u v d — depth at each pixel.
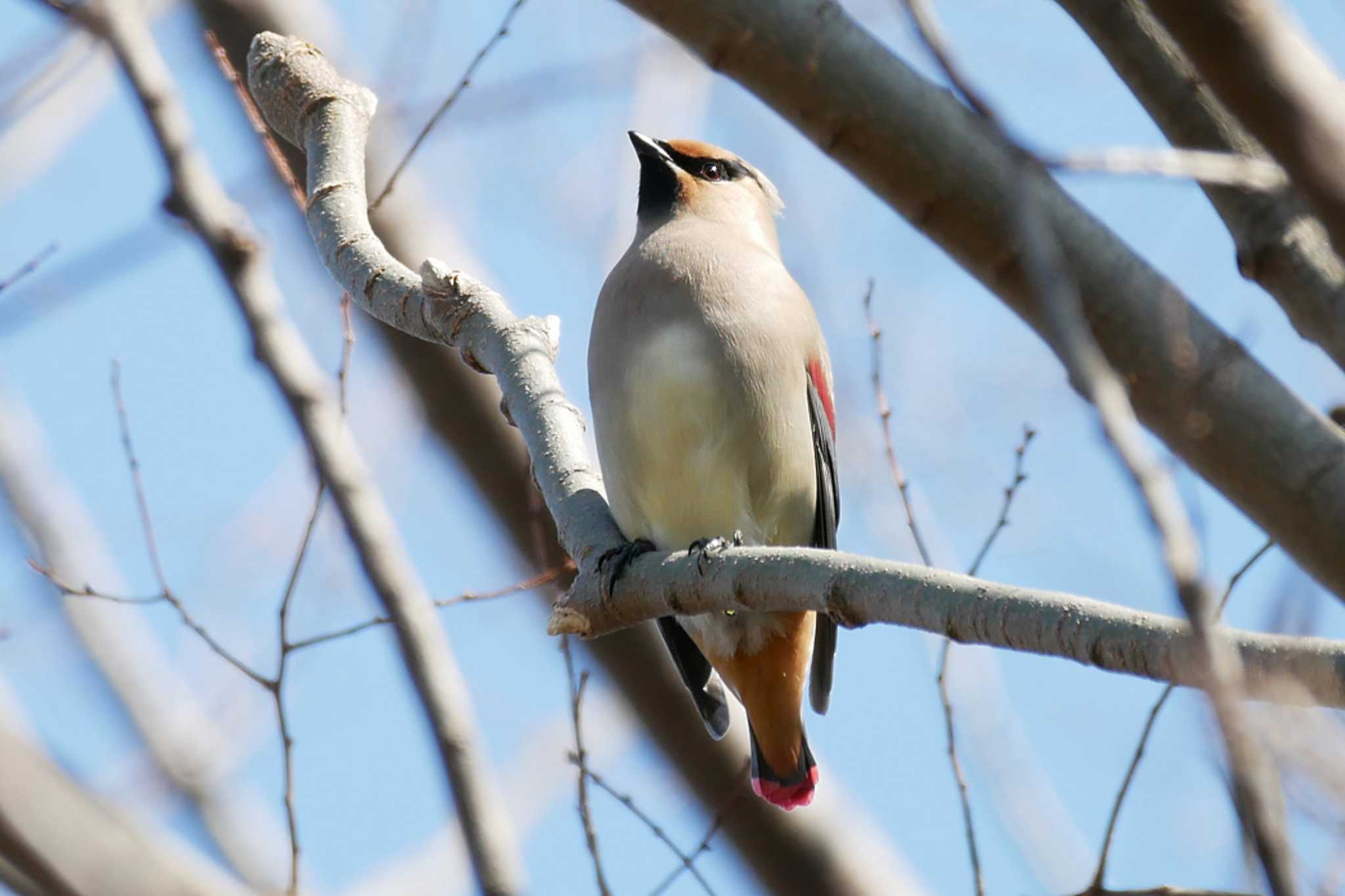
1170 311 7.23
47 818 5.74
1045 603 6.09
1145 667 5.77
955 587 6.46
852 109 7.99
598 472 9.03
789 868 10.96
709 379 10.07
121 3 9.05
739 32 8.09
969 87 4.55
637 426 10.18
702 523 10.27
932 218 7.96
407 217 11.98
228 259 8.80
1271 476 6.93
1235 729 3.80
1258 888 5.04
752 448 10.14
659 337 10.18
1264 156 6.70
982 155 7.85
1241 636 5.47
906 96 7.96
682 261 10.43
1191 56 4.56
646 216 11.72
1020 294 7.88
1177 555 3.75
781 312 10.34
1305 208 5.83
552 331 9.26
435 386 11.39
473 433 11.45
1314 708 5.30
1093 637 5.89
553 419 8.95
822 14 8.09
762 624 9.81
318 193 9.69
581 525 8.57
